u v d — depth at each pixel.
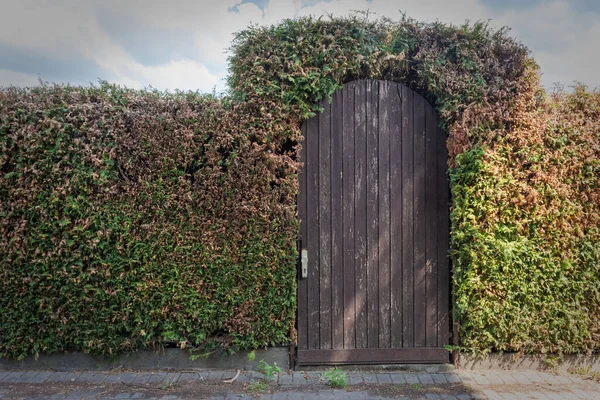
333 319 4.43
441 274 4.50
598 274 4.44
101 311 4.19
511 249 4.23
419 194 4.48
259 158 4.20
